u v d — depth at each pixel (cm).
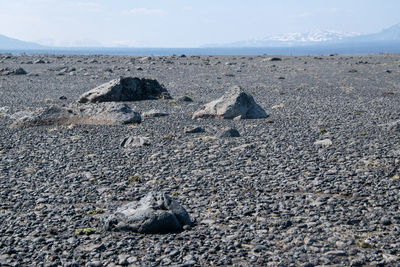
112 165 1564
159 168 1520
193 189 1287
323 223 1018
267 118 2452
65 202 1209
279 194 1235
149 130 2134
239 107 2431
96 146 1839
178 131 2112
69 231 1009
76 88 3853
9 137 2008
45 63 6644
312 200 1173
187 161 1593
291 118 2438
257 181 1346
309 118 2431
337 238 935
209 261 855
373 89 3716
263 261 845
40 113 2294
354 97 3272
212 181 1358
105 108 2348
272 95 3438
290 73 5166
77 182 1377
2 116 2488
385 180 1311
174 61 6981
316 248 888
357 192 1221
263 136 1975
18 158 1670
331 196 1205
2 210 1161
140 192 1274
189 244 925
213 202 1182
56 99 3173
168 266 834
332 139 1881
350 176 1362
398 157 1549
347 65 6075
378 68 5566
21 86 3988
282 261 841
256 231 988
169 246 917
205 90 3759
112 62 6775
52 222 1061
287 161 1553
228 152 1702
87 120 2295
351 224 1016
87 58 7744
